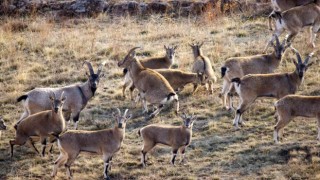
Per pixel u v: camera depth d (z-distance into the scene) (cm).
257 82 5284
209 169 4753
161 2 8769
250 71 5778
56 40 7669
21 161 4950
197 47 6512
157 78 5584
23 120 4928
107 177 4644
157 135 4769
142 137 4809
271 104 5747
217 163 4825
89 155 4953
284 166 4738
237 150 4991
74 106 5372
